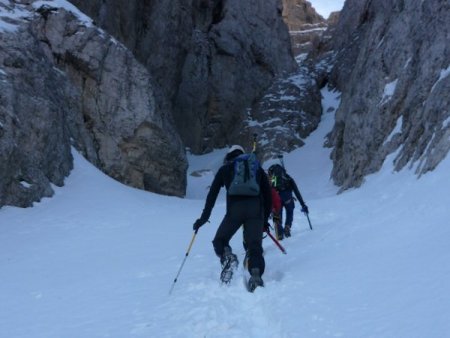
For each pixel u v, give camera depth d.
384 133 16.55
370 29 23.98
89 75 19.14
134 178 19.84
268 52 40.44
